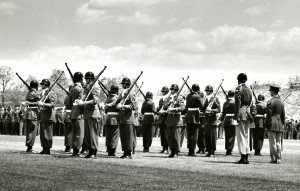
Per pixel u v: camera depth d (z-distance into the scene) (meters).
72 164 14.27
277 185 10.62
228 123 21.34
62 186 9.91
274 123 16.58
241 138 16.14
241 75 16.48
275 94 16.98
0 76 93.12
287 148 27.12
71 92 17.80
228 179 11.46
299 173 13.21
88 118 17.25
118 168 13.38
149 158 17.67
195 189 9.80
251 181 11.20
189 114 20.06
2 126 46.72
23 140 30.28
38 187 9.73
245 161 16.11
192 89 20.30
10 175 11.38
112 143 18.33
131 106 17.58
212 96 20.80
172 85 20.14
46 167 13.25
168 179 11.20
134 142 20.31
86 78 17.84
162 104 21.58
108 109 18.39
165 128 21.45
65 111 20.36
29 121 18.89
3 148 21.31
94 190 9.50
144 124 22.52
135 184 10.34
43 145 18.42
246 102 16.20
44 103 18.36
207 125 20.12
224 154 21.77
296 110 75.94
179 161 16.45
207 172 12.96
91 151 17.31
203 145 22.06
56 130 42.50
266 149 26.75
